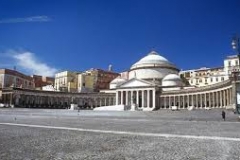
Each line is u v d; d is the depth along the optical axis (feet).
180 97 413.18
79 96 480.23
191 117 179.93
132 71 516.73
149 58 506.48
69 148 43.45
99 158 35.91
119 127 88.33
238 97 162.71
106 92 486.38
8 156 36.14
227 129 84.12
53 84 620.49
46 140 52.37
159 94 432.66
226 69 463.01
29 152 39.42
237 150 43.29
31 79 559.79
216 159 36.11
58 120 127.65
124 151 41.45
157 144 49.26
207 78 497.05
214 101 342.44
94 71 592.60
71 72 581.12
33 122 108.27
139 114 228.84
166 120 143.84
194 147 45.93
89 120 133.28
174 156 37.70
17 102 394.11
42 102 443.73
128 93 442.50
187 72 560.61
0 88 407.44
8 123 99.45
